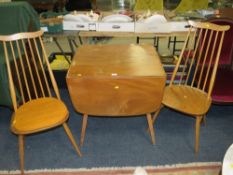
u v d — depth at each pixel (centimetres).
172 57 309
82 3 371
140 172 125
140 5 350
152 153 216
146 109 205
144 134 238
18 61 235
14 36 196
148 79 189
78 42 366
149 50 238
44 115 192
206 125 249
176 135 236
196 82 250
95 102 200
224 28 207
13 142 230
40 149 222
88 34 264
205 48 250
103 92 194
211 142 227
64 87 305
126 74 191
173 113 266
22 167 193
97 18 279
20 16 249
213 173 197
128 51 235
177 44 427
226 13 284
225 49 258
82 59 218
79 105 202
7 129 246
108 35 266
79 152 213
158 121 255
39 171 200
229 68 267
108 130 244
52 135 238
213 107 276
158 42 400
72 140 207
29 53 246
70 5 374
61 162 208
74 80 189
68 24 270
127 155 214
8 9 248
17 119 188
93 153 217
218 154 214
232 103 229
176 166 203
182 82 281
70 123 254
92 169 201
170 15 294
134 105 201
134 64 209
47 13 305
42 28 266
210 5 335
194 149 219
